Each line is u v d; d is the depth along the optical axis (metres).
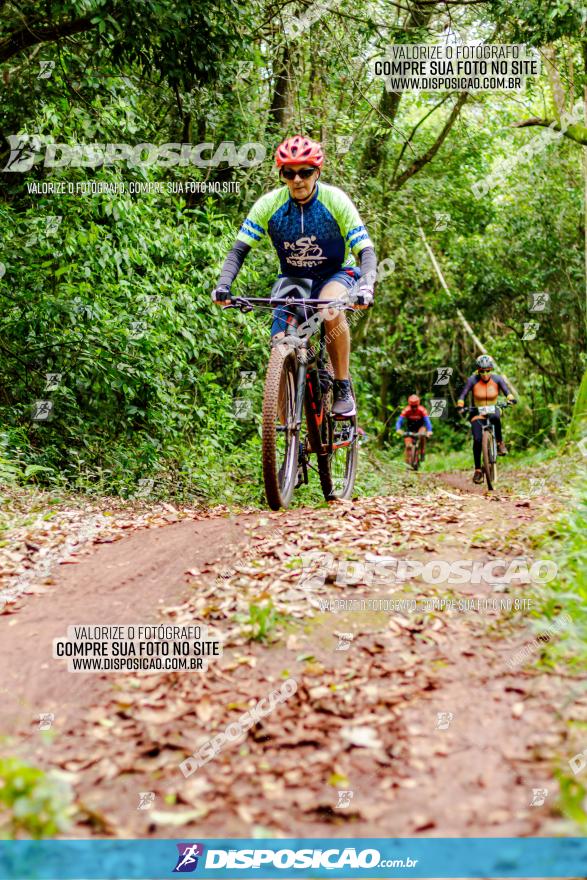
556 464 10.91
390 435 26.70
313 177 5.68
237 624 3.77
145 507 7.57
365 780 2.62
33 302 9.06
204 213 11.69
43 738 2.89
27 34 8.95
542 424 25.52
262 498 9.59
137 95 11.67
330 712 3.02
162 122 13.62
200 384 10.74
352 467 7.39
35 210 9.44
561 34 12.09
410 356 28.92
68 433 9.23
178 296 10.09
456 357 29.00
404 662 3.38
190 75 9.93
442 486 15.46
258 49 12.70
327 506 5.94
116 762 2.79
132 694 3.25
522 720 2.88
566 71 15.41
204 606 3.99
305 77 15.18
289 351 5.56
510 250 23.67
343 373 6.18
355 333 18.62
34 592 4.31
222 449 10.54
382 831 2.38
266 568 4.43
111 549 5.00
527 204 23.30
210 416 10.71
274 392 5.47
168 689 3.27
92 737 2.96
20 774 2.43
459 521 5.43
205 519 6.05
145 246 9.91
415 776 2.61
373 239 17.20
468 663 3.34
